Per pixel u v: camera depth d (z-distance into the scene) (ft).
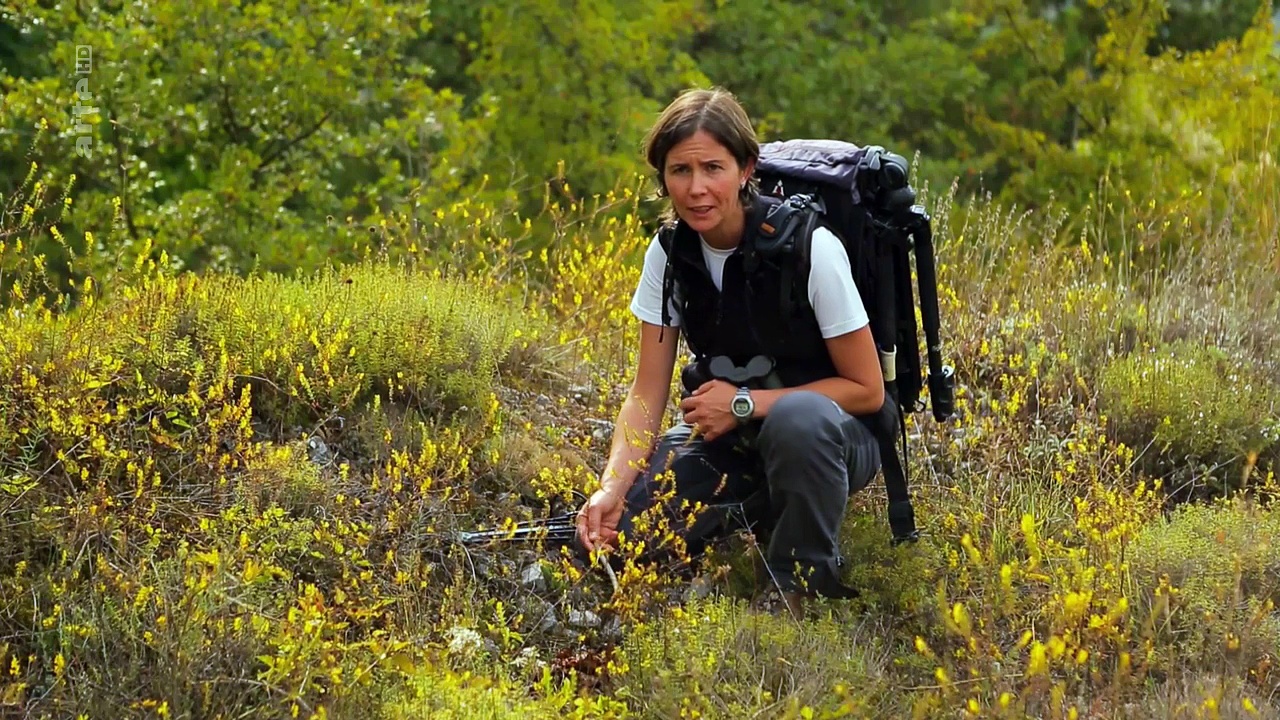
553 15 42.01
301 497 10.19
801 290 9.81
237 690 8.07
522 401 13.09
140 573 8.78
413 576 9.59
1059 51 46.91
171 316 11.60
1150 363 13.74
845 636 9.66
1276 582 10.43
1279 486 12.03
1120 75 42.70
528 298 16.12
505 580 10.23
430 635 9.23
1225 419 13.11
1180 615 9.86
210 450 10.02
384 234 15.35
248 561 8.75
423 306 12.72
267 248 32.22
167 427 10.80
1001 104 52.03
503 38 42.50
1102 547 10.41
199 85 33.37
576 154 41.52
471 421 11.99
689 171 9.61
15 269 11.23
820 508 9.83
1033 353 14.17
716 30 50.60
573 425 12.92
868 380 9.98
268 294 12.44
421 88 35.14
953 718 8.44
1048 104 46.03
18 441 9.95
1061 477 11.73
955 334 14.56
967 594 10.23
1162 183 31.04
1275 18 51.13
